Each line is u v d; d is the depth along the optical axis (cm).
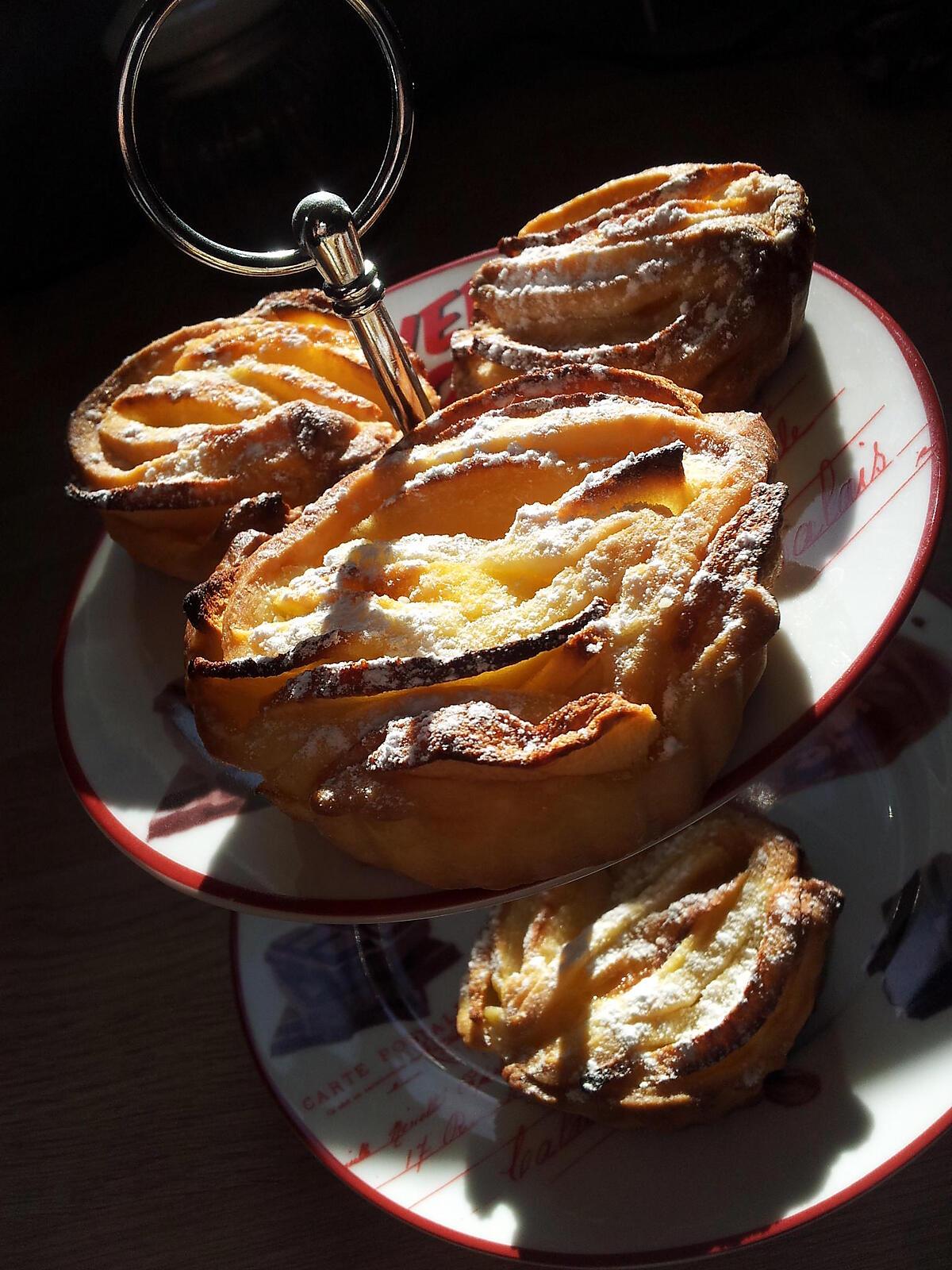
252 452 29
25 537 44
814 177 42
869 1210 26
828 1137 26
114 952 34
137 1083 32
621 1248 25
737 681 22
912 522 25
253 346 32
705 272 28
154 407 31
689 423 24
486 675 22
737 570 22
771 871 28
